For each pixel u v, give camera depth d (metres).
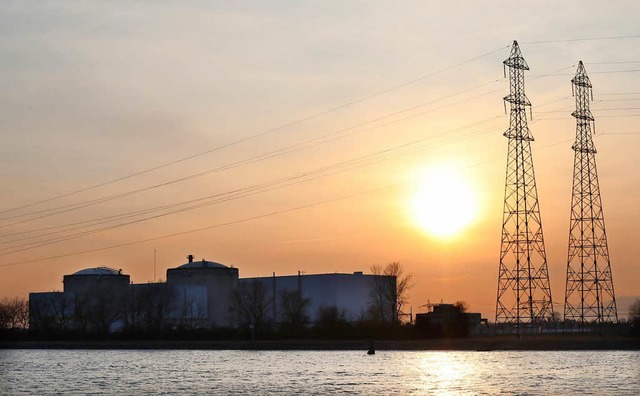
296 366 175.88
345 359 193.88
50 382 151.00
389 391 130.12
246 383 144.00
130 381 151.12
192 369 174.00
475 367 165.25
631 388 129.88
